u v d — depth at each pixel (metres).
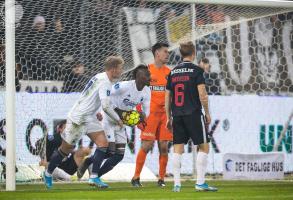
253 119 38.97
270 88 41.69
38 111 35.12
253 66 41.56
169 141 34.47
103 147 29.88
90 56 36.44
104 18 36.12
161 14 36.00
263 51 41.75
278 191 28.16
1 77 35.06
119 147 31.00
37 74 36.22
